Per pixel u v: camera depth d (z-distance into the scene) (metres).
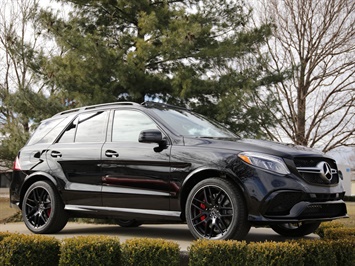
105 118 6.09
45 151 6.38
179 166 5.14
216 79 13.20
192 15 13.80
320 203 4.80
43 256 4.63
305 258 4.48
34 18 13.26
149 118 5.68
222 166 4.85
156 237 6.21
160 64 13.99
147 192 5.33
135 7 13.81
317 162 4.97
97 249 4.42
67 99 14.29
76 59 12.50
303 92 21.25
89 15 15.04
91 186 5.80
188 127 5.70
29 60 13.09
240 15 14.88
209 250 4.27
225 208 4.82
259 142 5.20
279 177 4.69
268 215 4.66
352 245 4.86
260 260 4.23
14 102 13.08
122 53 12.81
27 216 6.43
